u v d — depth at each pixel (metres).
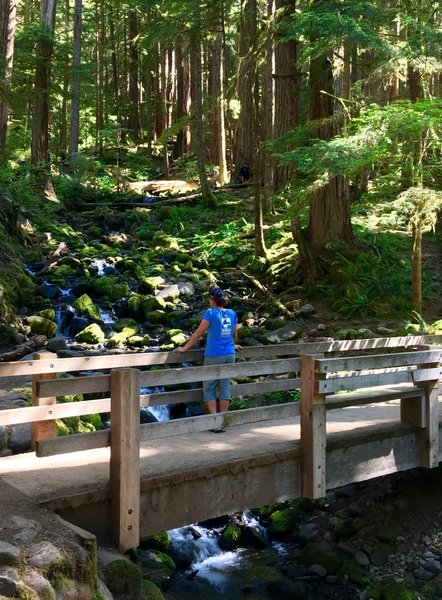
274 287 14.85
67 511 4.27
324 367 5.48
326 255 14.55
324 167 10.99
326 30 10.77
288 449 5.52
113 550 4.30
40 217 17.94
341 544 7.02
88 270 15.41
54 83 22.88
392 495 7.63
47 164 20.61
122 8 33.41
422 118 10.29
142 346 12.03
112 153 29.91
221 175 25.20
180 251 17.12
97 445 4.43
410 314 12.71
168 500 4.75
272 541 7.42
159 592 4.51
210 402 6.04
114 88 36.09
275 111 19.45
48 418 4.64
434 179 12.08
